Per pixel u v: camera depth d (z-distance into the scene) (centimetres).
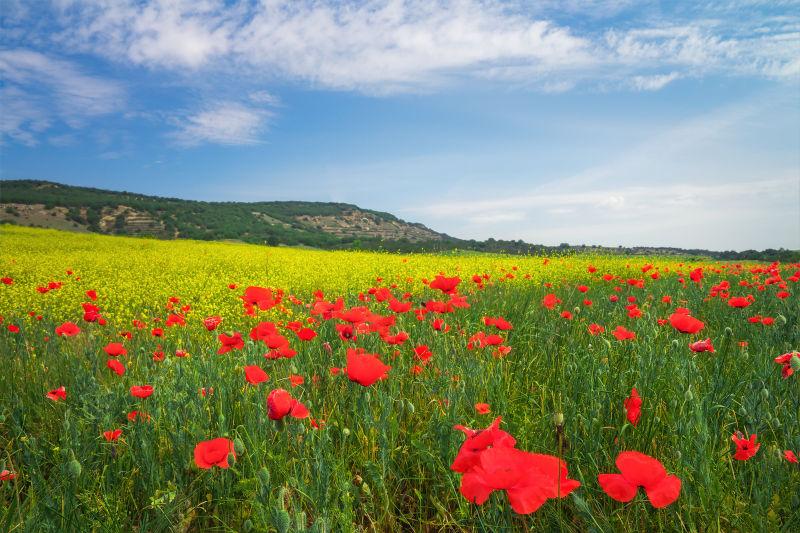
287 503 181
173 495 183
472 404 238
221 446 162
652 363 242
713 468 180
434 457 201
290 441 211
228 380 271
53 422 290
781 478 177
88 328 446
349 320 284
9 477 205
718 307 537
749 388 234
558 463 105
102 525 176
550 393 270
